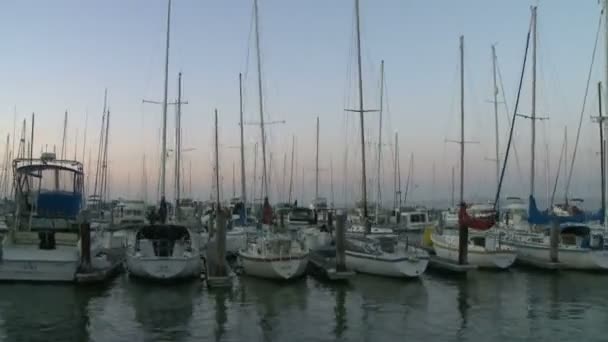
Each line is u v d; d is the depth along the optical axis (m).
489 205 62.09
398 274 28.56
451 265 30.67
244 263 29.17
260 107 39.94
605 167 37.84
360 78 39.12
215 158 56.91
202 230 42.03
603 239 32.78
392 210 64.19
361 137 38.72
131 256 27.06
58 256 24.72
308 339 18.33
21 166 27.20
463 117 40.91
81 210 28.19
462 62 41.41
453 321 20.81
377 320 20.89
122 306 22.28
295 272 27.64
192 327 19.56
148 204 68.62
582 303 24.02
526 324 20.45
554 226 32.44
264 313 21.73
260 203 53.09
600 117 36.78
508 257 31.92
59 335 18.27
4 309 21.38
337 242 28.38
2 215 43.38
